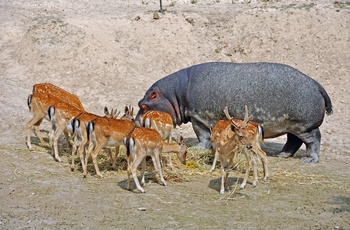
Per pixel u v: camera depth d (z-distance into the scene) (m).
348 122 70.12
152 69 85.44
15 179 46.88
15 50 91.00
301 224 38.19
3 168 49.53
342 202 43.16
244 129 43.03
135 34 92.19
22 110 69.75
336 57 85.94
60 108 51.97
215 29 95.75
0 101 71.62
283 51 88.62
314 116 53.88
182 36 92.94
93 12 102.75
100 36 89.75
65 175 48.53
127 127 47.69
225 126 48.41
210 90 56.31
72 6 110.12
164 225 37.59
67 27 89.56
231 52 90.94
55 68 84.06
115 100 76.56
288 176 50.00
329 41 88.44
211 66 57.69
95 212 39.94
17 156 53.22
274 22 93.19
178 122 59.59
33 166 50.66
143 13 97.75
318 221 38.81
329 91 79.56
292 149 57.09
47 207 40.81
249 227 37.44
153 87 59.66
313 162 55.06
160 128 51.81
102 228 36.97
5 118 66.25
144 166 45.91
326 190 46.28
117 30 92.50
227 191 45.28
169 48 89.88
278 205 42.12
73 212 39.88
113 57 86.00
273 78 54.38
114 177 48.47
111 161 51.78
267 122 54.84
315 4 97.56
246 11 97.00
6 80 81.00
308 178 49.56
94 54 85.75
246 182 47.88
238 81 55.34
